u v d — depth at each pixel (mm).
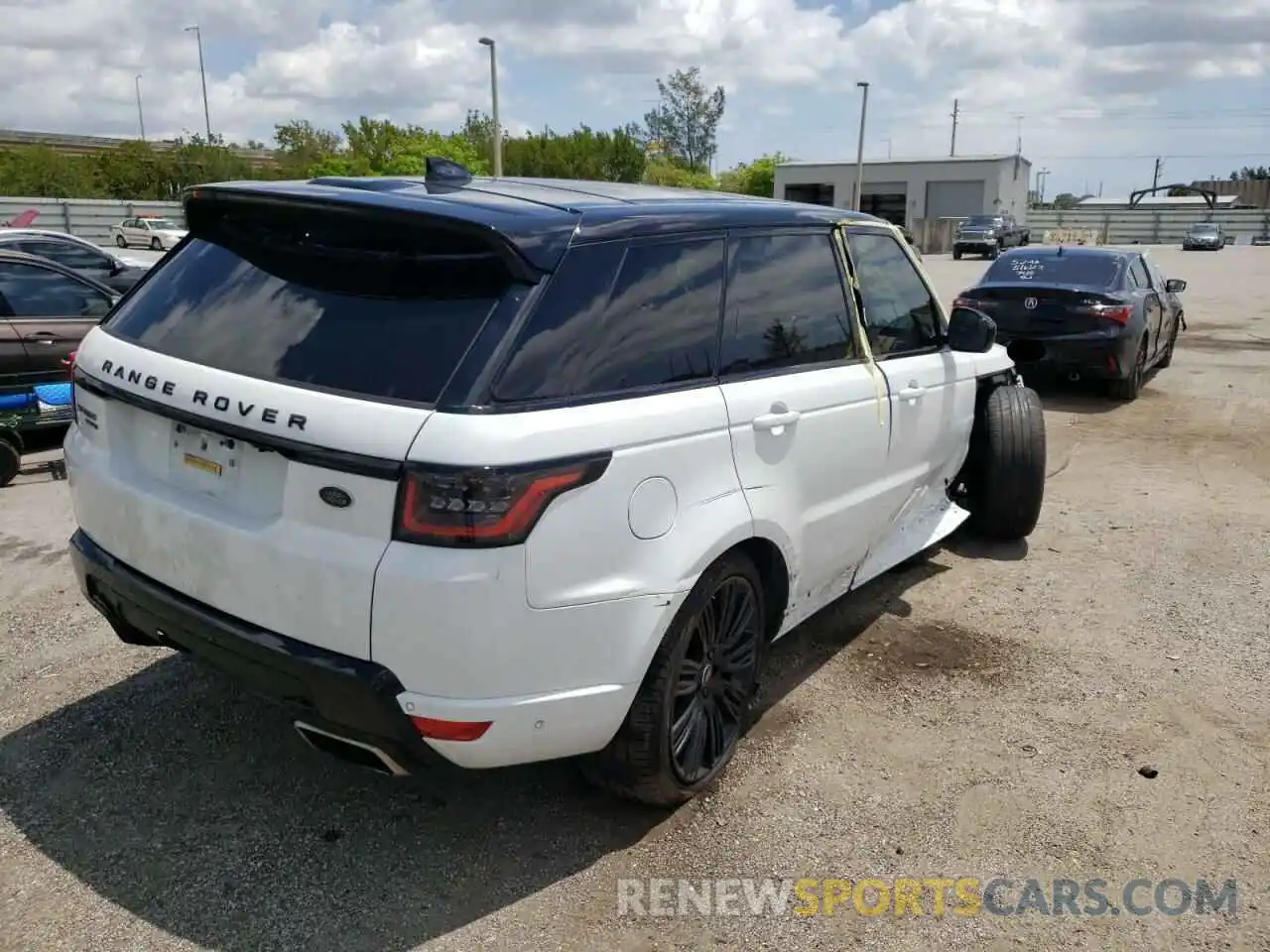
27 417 6879
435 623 2471
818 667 4348
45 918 2756
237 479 2770
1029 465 5586
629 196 3346
